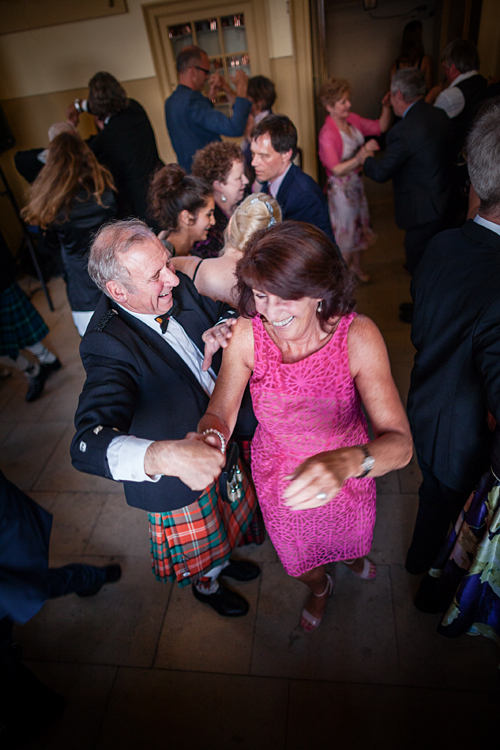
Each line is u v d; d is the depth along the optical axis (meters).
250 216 1.67
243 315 1.20
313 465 0.97
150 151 3.21
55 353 3.75
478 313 1.20
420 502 1.76
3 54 4.43
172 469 1.01
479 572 1.46
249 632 1.94
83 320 2.71
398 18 5.70
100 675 1.88
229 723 1.70
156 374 1.36
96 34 4.30
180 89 3.33
